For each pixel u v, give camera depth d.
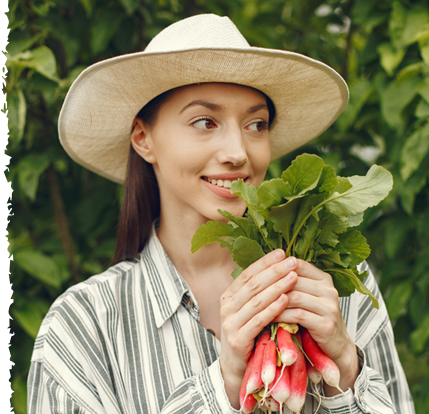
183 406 0.98
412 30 1.84
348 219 0.99
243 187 0.92
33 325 1.87
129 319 1.16
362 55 2.06
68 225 2.12
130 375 1.11
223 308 0.95
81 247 2.12
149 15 2.03
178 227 1.21
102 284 1.21
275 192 0.87
